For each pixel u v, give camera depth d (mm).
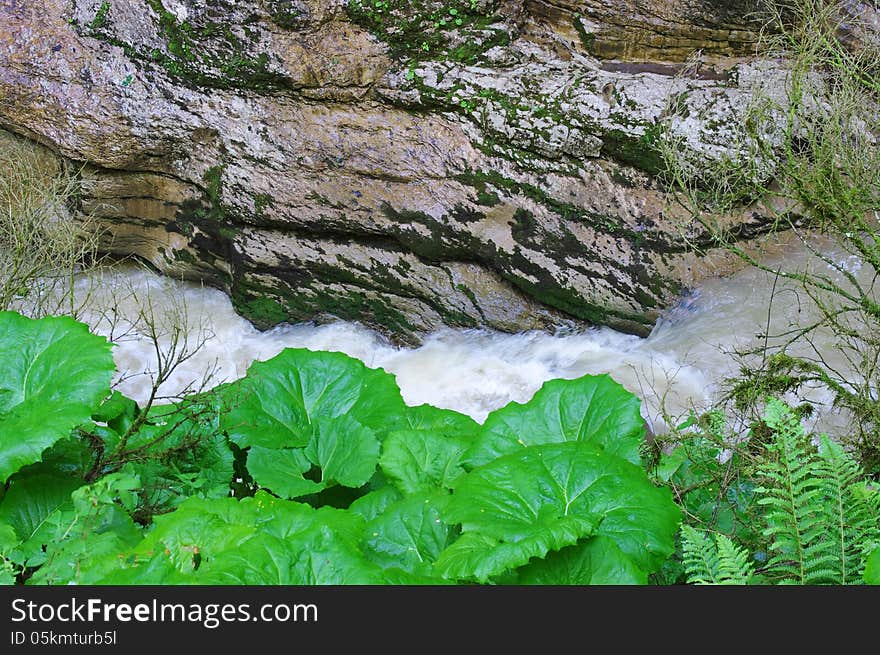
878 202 5133
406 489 2811
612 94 7520
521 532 2193
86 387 2781
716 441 3459
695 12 7496
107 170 7922
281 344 7941
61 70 7688
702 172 7250
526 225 7613
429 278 7809
